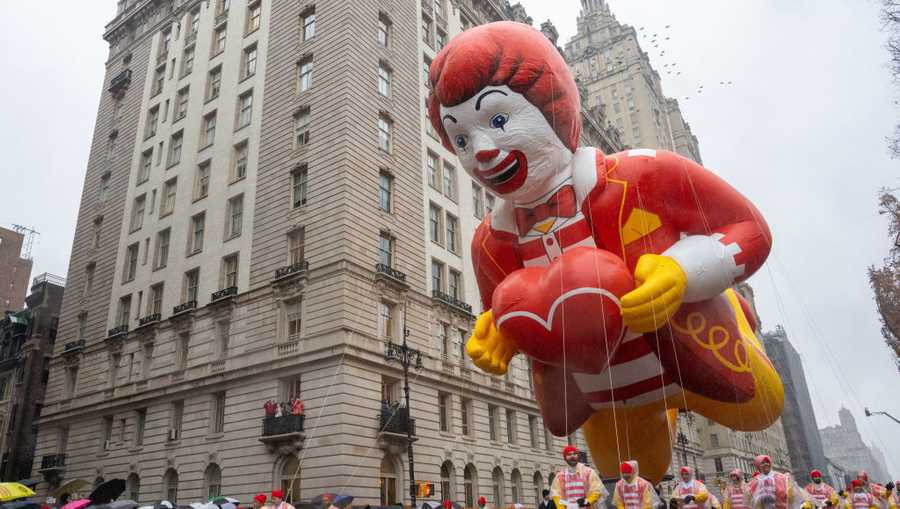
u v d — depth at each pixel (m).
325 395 24.55
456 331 32.28
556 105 7.75
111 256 39.78
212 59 38.78
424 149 34.66
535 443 35.84
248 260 30.58
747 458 57.00
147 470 30.08
